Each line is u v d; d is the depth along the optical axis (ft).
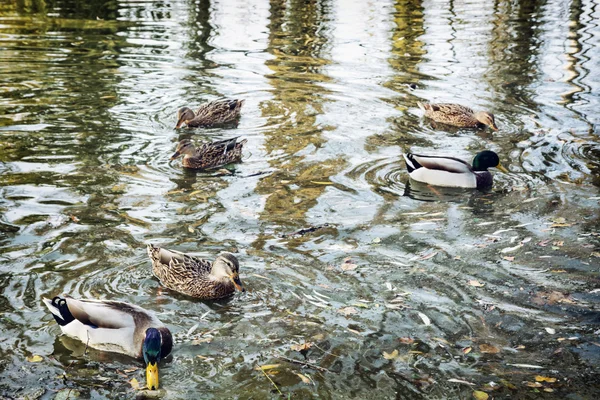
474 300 13.50
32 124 19.12
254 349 12.59
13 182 16.51
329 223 15.38
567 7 31.12
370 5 31.48
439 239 14.98
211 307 13.38
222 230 15.06
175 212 15.61
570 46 25.44
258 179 16.99
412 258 14.42
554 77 22.67
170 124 19.43
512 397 11.93
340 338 12.77
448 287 13.75
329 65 23.65
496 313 13.25
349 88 21.86
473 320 13.12
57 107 20.10
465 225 15.43
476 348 12.65
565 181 17.07
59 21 27.91
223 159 17.66
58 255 14.24
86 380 12.12
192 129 19.27
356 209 15.90
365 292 13.61
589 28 27.48
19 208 15.56
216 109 19.60
